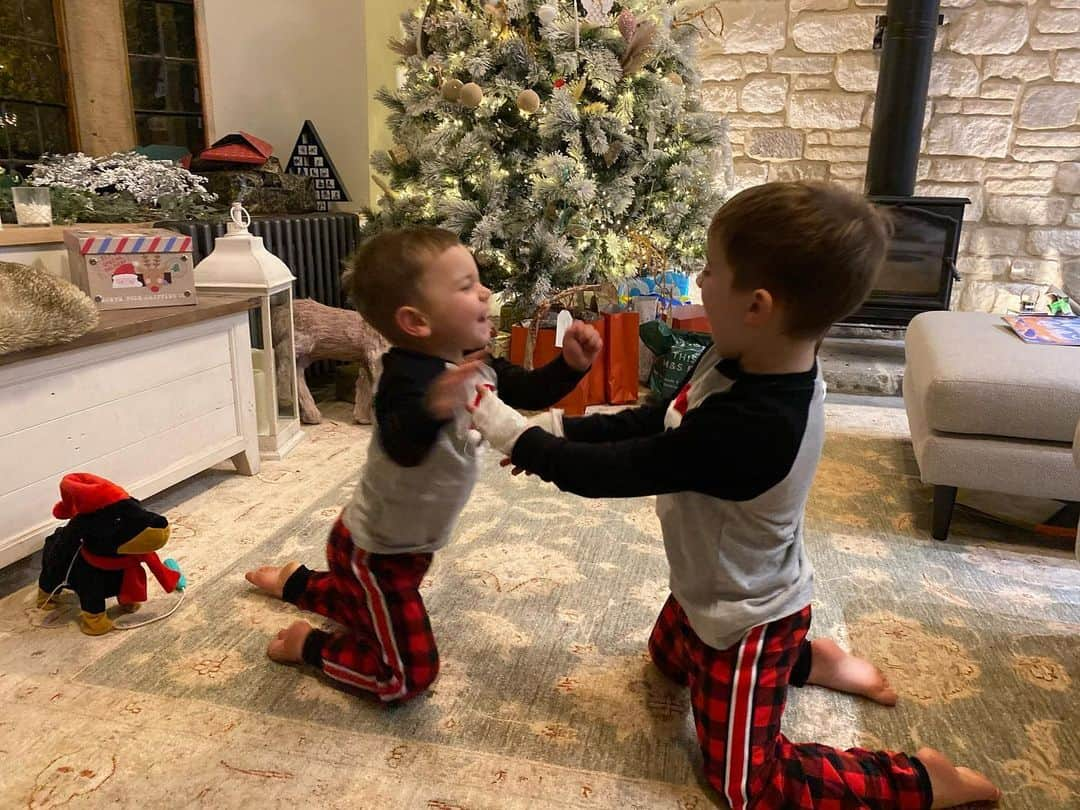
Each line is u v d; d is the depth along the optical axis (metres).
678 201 2.97
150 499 2.09
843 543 1.89
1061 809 1.09
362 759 1.17
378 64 3.44
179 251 2.00
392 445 1.08
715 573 1.06
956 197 3.51
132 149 3.03
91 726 1.23
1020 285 3.67
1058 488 1.78
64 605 1.57
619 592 1.65
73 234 1.95
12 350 1.51
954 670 1.40
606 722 1.26
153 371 1.88
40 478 1.63
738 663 1.06
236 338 2.14
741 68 3.68
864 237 0.88
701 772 1.16
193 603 1.58
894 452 2.53
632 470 0.95
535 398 1.19
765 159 3.77
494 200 2.64
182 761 1.16
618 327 2.90
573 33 2.64
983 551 1.86
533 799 1.10
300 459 2.40
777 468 0.95
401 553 1.22
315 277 3.08
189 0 3.18
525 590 1.65
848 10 3.52
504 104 2.72
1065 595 1.66
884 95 3.40
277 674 1.37
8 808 1.06
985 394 1.77
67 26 2.89
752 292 0.90
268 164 3.15
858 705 1.31
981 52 3.46
